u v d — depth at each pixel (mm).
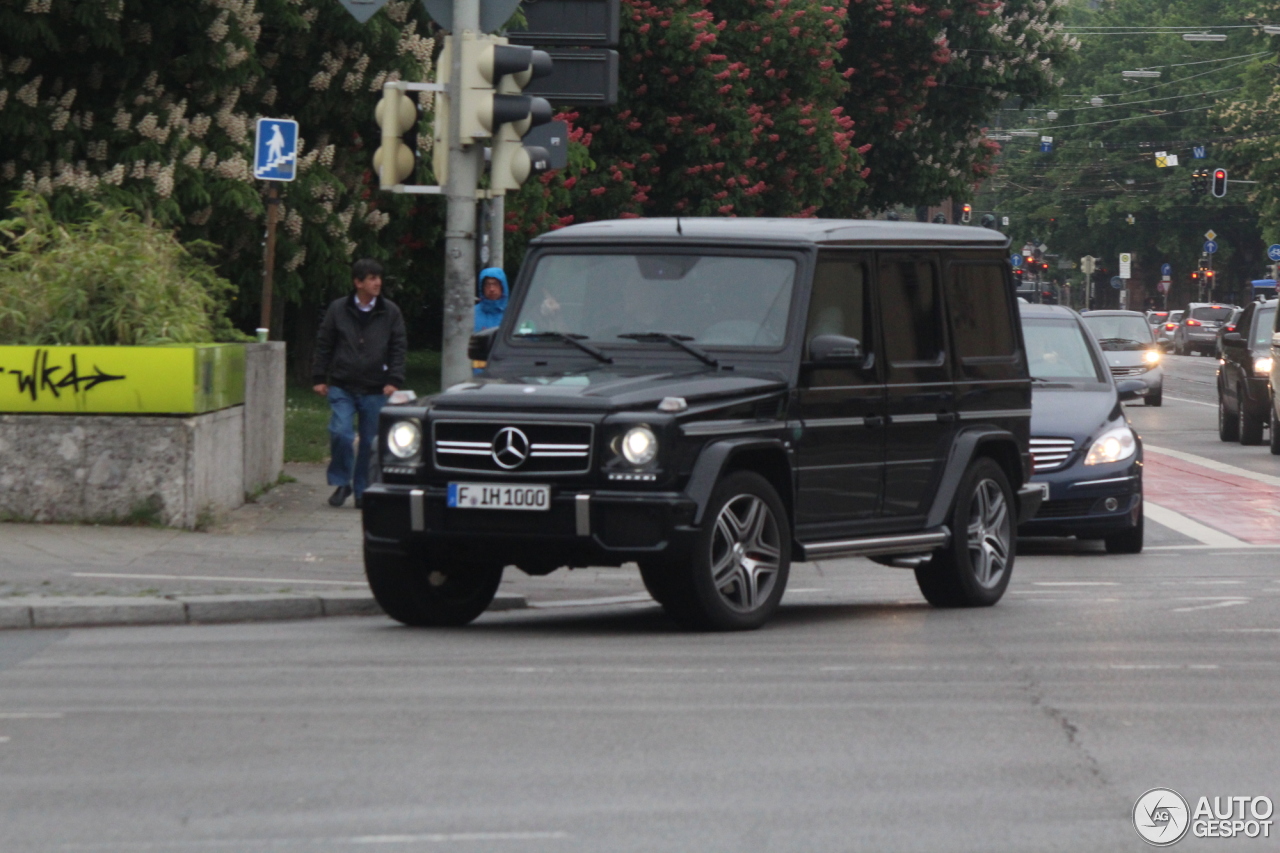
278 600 17281
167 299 23109
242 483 25391
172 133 36438
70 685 13078
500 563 16109
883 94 79438
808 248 17234
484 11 20578
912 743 11109
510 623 17234
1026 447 20031
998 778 10180
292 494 27328
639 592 20141
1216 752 10922
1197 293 171500
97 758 10570
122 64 36438
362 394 25938
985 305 19578
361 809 9375
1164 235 159125
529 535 15492
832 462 17141
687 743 11055
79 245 22812
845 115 78562
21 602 16344
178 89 37938
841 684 13281
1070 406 25172
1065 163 162375
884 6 76125
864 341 17688
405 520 15883
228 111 37688
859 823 9141
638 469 15320
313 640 15625
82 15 34312
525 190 49812
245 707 12188
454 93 20281
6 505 21703
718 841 8781
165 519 21828
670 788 9867
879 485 17734
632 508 15289
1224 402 47938
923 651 15055
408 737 11188
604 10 25250
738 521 16172
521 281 18031
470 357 17781
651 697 12664
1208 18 160250
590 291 17719
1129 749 10992
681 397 15727
